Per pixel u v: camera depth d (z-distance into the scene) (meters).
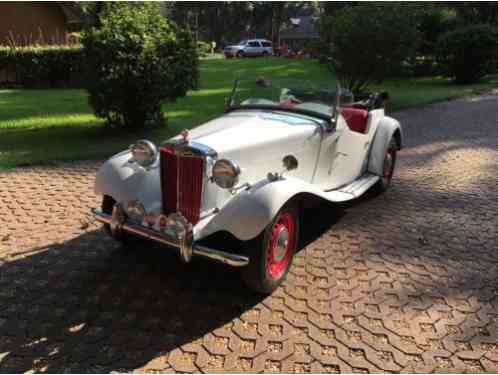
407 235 4.98
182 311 3.51
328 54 14.29
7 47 20.83
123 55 8.30
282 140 4.22
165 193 3.89
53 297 3.64
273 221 3.45
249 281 3.54
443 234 5.02
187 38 9.34
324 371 2.91
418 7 14.68
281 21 87.00
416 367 2.96
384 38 13.17
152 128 9.81
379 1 14.34
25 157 7.54
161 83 8.77
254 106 5.05
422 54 26.64
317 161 4.76
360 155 5.69
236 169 3.38
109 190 3.96
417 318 3.47
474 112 13.62
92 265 4.16
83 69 8.96
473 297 3.77
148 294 3.72
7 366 2.88
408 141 9.75
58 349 3.05
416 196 6.31
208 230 3.44
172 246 3.44
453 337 3.26
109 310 3.49
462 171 7.54
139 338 3.18
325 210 5.69
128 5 9.07
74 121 10.91
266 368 2.93
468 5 34.34
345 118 5.77
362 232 5.04
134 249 4.48
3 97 16.03
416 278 4.06
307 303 3.64
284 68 26.56
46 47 21.12
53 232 4.82
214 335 3.23
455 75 22.66
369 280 4.01
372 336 3.26
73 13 25.66
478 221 5.41
